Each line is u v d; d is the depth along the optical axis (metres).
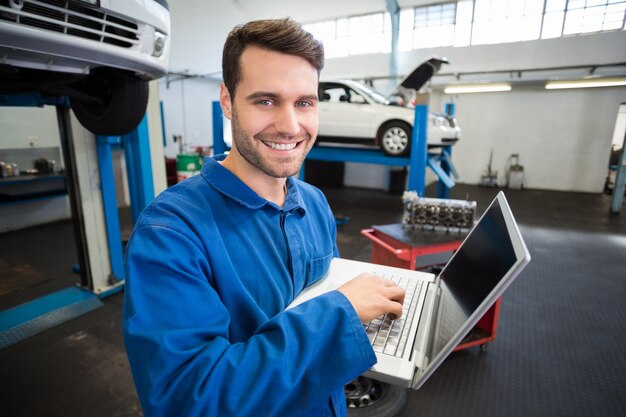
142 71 1.71
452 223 2.21
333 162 8.31
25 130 4.31
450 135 4.80
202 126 8.70
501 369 1.85
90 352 1.94
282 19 0.58
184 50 6.42
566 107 7.73
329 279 0.89
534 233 4.50
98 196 2.53
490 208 0.91
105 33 1.39
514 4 6.76
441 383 1.74
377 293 0.63
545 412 1.57
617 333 2.20
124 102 1.93
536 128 8.09
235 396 0.43
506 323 2.30
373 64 7.90
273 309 0.64
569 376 1.80
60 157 4.66
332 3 7.00
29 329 2.12
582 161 7.80
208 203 0.62
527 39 6.77
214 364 0.45
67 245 3.77
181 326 0.47
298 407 0.47
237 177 0.65
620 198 5.60
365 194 7.41
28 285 2.80
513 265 0.55
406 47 7.77
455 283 0.86
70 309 2.33
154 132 2.62
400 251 2.03
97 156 2.49
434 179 9.02
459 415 1.55
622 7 6.10
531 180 8.34
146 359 0.45
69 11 1.25
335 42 8.33
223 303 0.58
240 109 0.59
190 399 0.42
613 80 6.67
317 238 0.83
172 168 6.21
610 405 1.61
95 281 2.57
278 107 0.58
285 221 0.71
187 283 0.50
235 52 0.57
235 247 0.62
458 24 7.23
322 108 5.07
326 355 0.51
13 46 1.20
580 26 6.43
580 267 3.32
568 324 2.30
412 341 0.70
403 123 4.51
